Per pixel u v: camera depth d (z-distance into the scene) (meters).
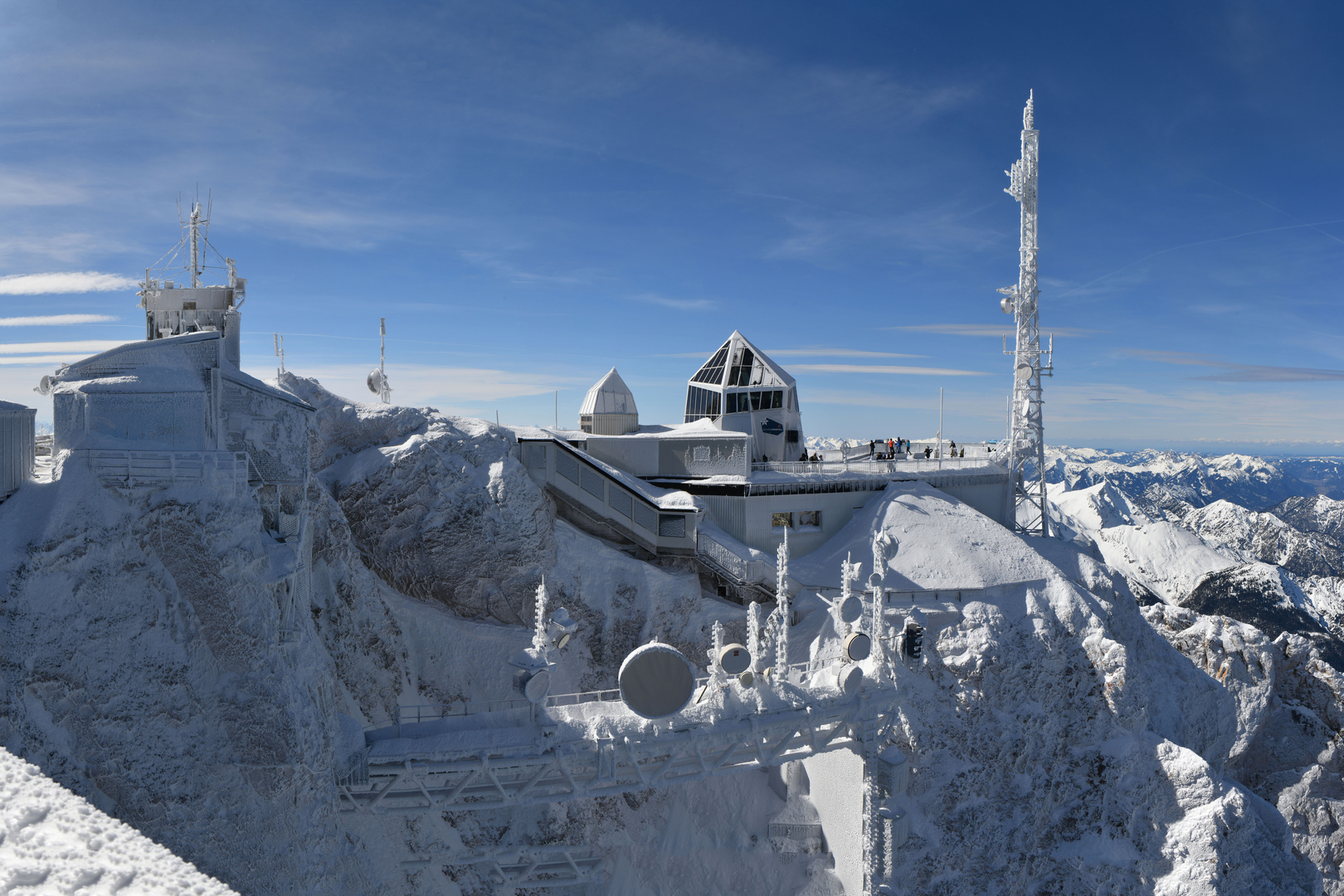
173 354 30.11
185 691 26.92
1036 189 67.88
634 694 30.14
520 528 48.09
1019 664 48.62
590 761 31.16
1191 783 46.16
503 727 31.95
